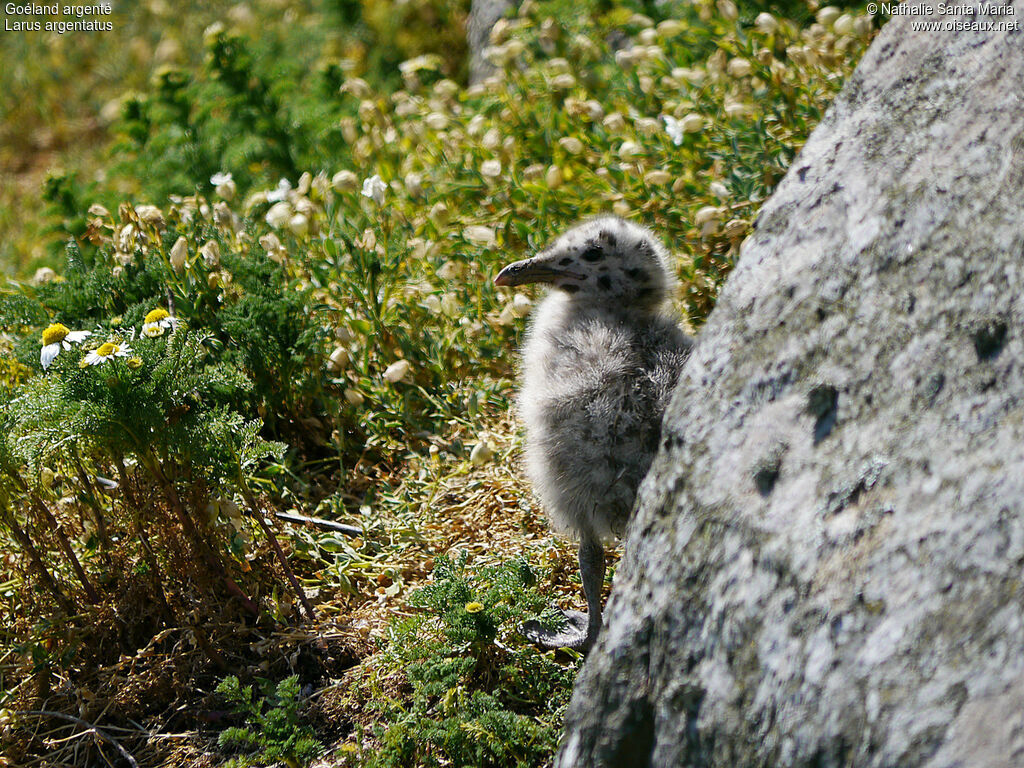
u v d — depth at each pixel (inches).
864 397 92.8
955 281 92.1
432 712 137.4
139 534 157.9
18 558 171.2
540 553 170.2
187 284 211.5
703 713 90.9
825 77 234.7
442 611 145.4
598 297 166.2
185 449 147.9
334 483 203.5
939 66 108.3
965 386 87.0
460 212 256.2
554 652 150.3
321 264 231.8
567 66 276.5
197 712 149.9
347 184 237.1
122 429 147.1
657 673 96.2
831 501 89.8
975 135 99.8
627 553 105.6
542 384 152.6
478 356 219.8
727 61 250.1
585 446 145.0
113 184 350.9
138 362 146.3
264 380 203.5
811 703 82.6
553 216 239.6
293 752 130.5
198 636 154.6
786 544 90.2
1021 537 77.1
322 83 335.0
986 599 76.6
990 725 72.1
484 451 190.1
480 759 125.3
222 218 232.4
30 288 228.8
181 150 313.9
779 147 221.5
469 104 305.3
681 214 224.5
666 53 287.4
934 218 96.8
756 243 110.5
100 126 489.4
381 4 412.8
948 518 81.8
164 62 498.9
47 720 151.0
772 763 83.8
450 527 183.3
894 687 78.2
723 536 95.6
